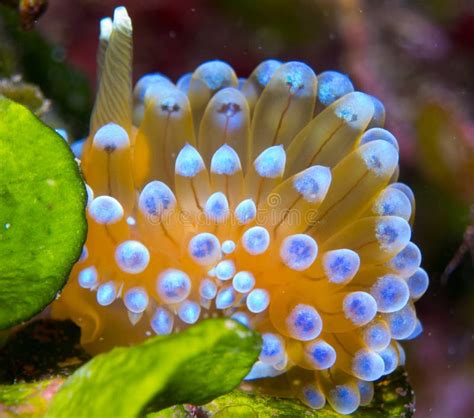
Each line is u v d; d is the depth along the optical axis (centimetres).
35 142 8
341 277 9
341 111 9
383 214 9
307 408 9
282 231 9
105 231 9
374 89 15
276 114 9
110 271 9
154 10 15
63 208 8
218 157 9
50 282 8
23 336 9
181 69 16
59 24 15
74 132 12
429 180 14
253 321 9
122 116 9
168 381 7
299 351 9
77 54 15
